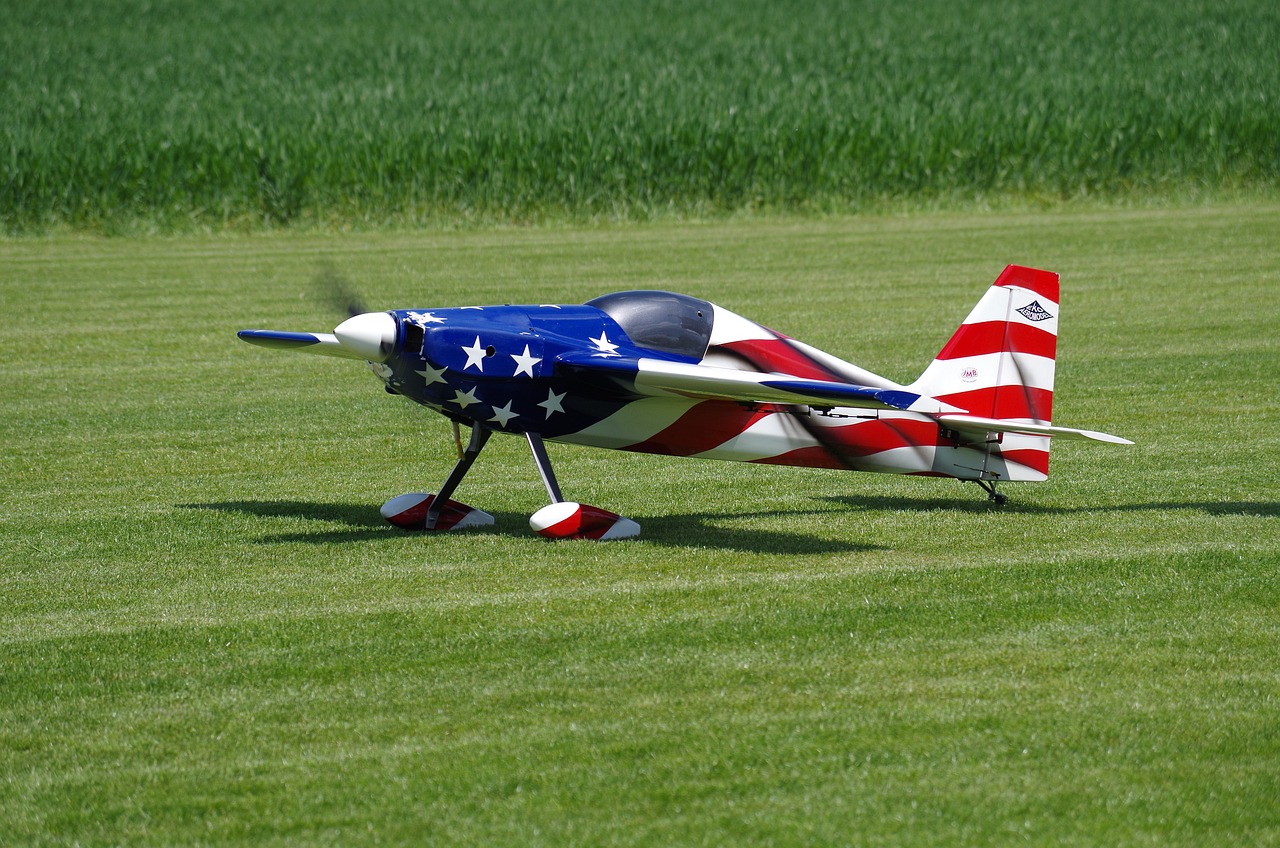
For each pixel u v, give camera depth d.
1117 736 16.94
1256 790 15.57
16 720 17.80
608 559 25.17
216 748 16.88
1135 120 91.12
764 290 59.97
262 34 161.50
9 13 180.38
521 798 15.48
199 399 41.19
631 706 17.98
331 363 46.59
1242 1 168.88
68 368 45.53
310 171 81.75
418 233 79.25
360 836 14.72
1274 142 91.31
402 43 143.12
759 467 33.41
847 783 15.75
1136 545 25.66
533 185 83.62
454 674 19.20
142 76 117.75
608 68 115.25
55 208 78.25
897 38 141.12
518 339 26.05
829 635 20.62
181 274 64.62
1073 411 38.44
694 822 14.91
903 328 51.31
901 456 28.48
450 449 35.34
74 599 22.94
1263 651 19.81
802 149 86.94
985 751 16.53
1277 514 27.88
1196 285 59.75
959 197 89.25
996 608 21.86
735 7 187.12
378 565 24.91
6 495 30.67
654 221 83.69
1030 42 133.62
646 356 26.86
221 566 24.91
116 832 14.84
